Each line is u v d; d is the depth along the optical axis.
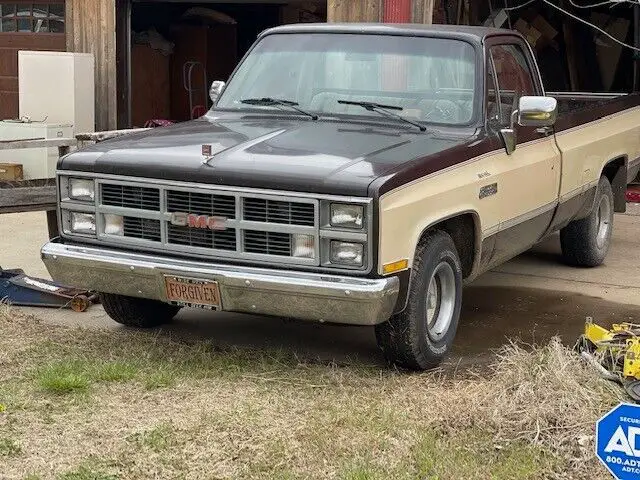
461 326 6.82
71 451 4.56
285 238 5.29
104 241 5.79
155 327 6.62
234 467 4.39
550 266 8.72
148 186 5.58
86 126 12.91
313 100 6.49
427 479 4.28
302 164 5.32
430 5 10.96
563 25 15.07
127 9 13.57
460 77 6.35
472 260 6.24
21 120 12.41
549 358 5.18
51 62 12.71
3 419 4.91
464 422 4.81
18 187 7.39
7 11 14.72
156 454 4.51
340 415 4.94
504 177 6.36
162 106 16.58
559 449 4.52
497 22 14.32
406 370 5.75
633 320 7.05
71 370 5.55
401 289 5.33
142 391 5.31
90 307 7.10
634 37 13.95
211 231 5.46
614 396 4.91
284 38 6.89
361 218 5.11
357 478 4.23
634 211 11.39
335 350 6.17
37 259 8.59
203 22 16.53
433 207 5.54
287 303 5.29
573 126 7.57
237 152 5.58
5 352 5.94
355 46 6.61
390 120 6.23
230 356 5.91
